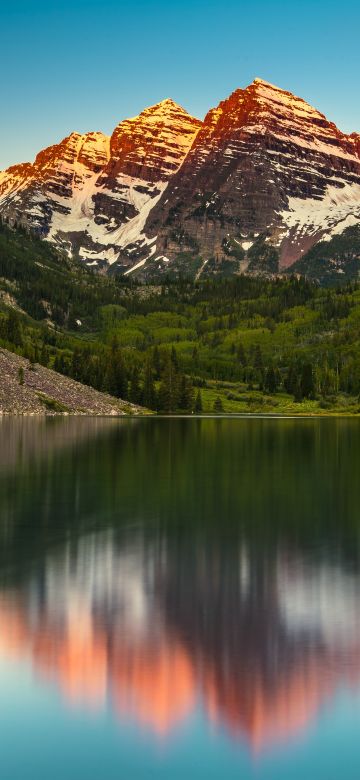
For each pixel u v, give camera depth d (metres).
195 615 36.62
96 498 72.12
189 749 24.56
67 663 30.45
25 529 57.12
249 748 24.80
